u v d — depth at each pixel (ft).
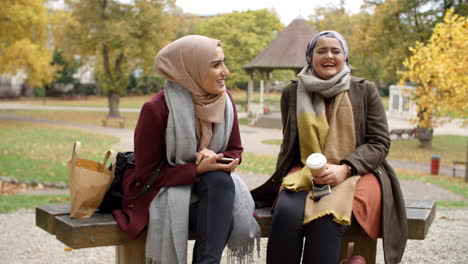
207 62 9.02
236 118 10.05
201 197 8.82
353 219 9.41
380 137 10.07
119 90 114.21
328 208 8.95
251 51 151.02
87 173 8.97
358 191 9.45
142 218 8.82
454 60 46.06
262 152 62.28
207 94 9.37
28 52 88.58
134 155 9.32
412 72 49.83
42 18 89.61
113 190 9.56
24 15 83.76
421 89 50.44
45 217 9.51
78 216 9.01
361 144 10.27
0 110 134.10
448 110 48.65
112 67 118.42
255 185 37.83
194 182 8.93
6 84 195.62
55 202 27.17
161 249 8.65
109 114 116.98
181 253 8.52
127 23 102.12
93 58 160.86
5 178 37.22
